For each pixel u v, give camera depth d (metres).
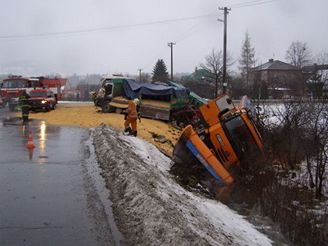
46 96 30.30
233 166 14.89
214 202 12.70
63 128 21.23
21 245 6.33
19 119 25.88
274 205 12.23
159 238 6.45
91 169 11.58
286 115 22.66
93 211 7.96
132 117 19.02
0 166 11.83
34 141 16.66
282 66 74.12
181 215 7.89
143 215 7.39
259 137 15.36
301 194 14.27
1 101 33.50
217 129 14.98
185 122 29.31
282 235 10.59
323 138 17.88
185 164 14.36
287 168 17.64
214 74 61.72
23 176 10.65
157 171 13.05
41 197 8.80
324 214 12.05
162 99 28.80
